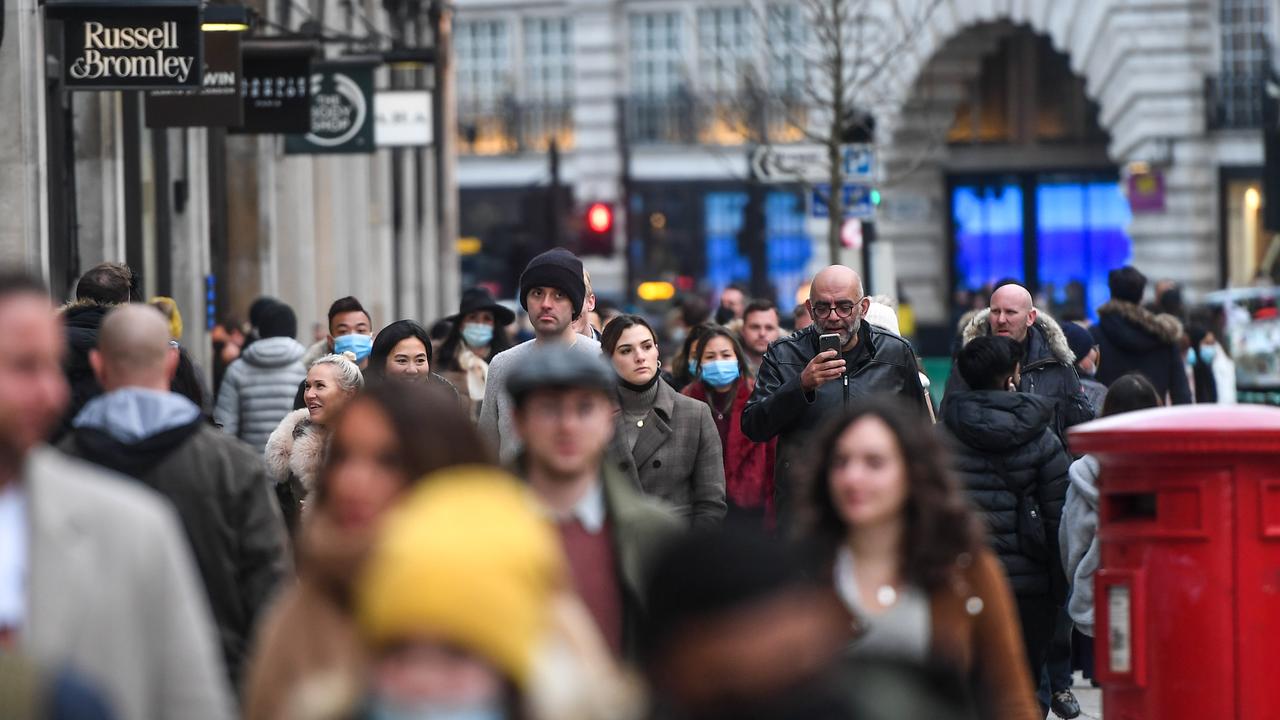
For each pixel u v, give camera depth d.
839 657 9.73
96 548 11.28
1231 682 16.97
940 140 97.81
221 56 38.44
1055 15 106.50
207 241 51.81
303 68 43.22
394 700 8.04
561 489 13.39
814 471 13.98
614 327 22.39
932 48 107.44
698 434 22.52
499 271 139.00
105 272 24.92
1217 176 103.06
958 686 10.98
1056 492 21.36
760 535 8.73
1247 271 103.31
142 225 46.81
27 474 11.23
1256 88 102.50
